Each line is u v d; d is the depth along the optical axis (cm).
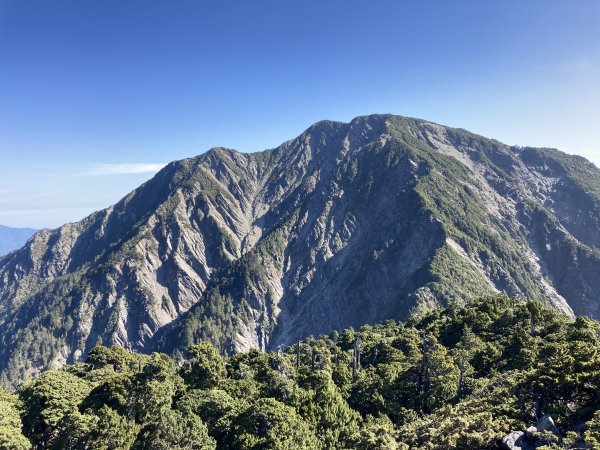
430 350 7294
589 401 3784
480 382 6719
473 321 10244
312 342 15238
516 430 3584
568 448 3031
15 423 5888
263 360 10025
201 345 8956
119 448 5506
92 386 8106
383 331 14138
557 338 7288
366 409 6900
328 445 5456
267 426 5459
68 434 5762
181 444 5291
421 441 4081
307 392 6512
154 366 7375
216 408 6512
